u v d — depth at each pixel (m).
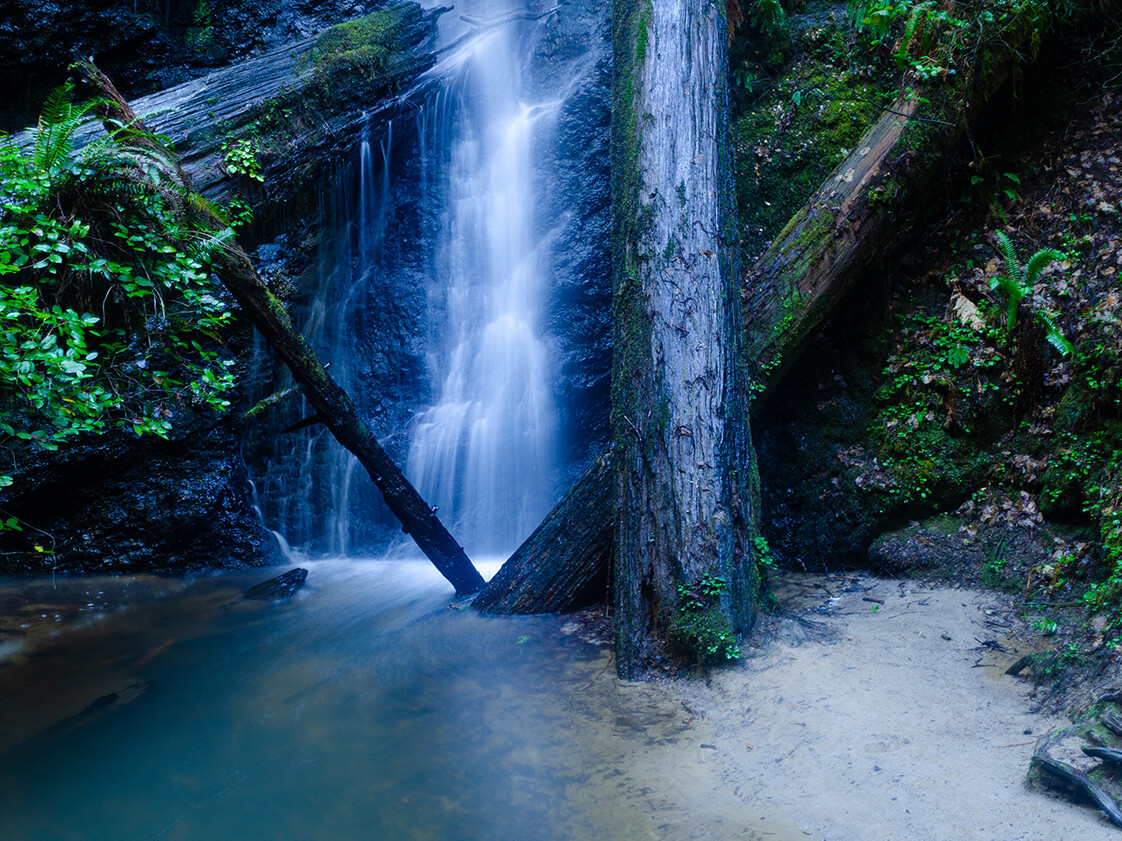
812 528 7.29
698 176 6.56
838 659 5.14
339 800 4.10
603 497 6.51
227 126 7.22
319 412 6.46
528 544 6.80
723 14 7.52
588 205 9.51
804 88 8.52
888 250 7.48
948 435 6.82
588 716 4.89
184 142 6.96
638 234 6.48
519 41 10.55
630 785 4.11
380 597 7.55
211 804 4.11
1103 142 7.22
